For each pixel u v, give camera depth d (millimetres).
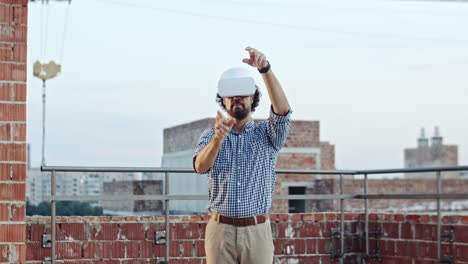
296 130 24625
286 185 24172
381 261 7270
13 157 5242
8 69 5254
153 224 6609
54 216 5918
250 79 4199
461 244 6527
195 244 6727
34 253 6188
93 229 6398
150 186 28781
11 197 5230
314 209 9039
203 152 4172
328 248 7305
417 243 6930
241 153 4320
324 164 27000
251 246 4289
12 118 5254
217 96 4387
